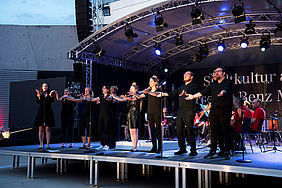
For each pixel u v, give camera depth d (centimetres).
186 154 519
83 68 1159
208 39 1208
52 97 663
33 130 1152
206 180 427
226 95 457
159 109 539
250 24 959
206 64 1510
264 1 857
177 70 1407
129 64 1284
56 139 1140
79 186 491
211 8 917
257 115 604
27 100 1208
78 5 1091
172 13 941
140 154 520
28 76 1503
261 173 356
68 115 719
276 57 1395
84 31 1100
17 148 665
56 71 1503
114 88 643
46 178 568
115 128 666
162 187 486
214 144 467
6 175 602
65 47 1502
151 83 543
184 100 507
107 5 1226
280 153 580
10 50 1509
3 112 1484
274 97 1334
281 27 929
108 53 1166
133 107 589
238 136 614
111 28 1012
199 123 862
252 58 1434
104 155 502
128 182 526
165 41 1161
